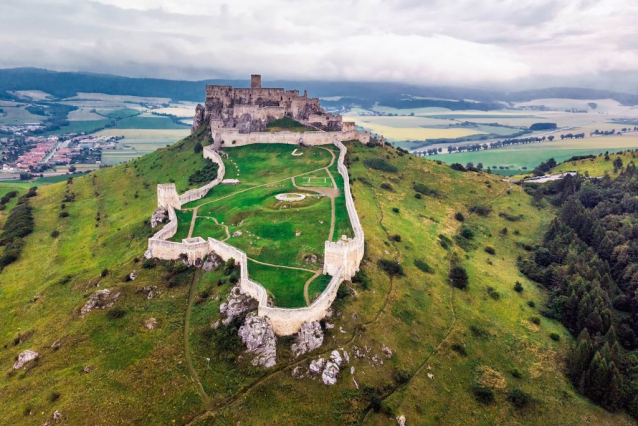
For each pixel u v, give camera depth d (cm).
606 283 15712
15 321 13075
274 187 18688
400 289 12850
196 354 10156
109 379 9738
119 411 9062
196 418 8925
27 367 10500
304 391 9425
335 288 11331
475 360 11631
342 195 17662
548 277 16350
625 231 18712
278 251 13138
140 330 10944
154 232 15575
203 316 11112
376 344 10744
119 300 11969
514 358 12069
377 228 15838
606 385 11169
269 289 11250
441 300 13262
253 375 9600
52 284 14225
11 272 16600
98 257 16175
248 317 10381
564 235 19062
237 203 17025
